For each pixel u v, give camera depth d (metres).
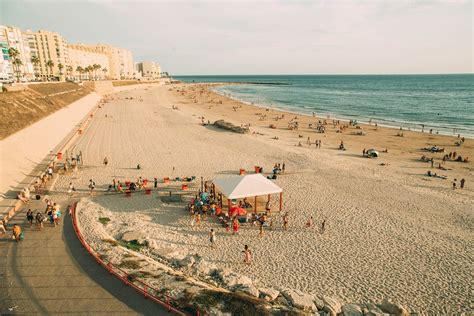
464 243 21.53
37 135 41.84
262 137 55.78
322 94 167.00
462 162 42.19
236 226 22.52
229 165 38.94
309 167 38.53
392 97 145.12
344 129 65.44
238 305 13.38
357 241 21.72
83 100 89.50
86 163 38.03
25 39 132.88
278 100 132.88
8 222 21.03
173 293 14.09
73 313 12.91
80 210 24.00
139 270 15.83
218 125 63.22
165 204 27.22
